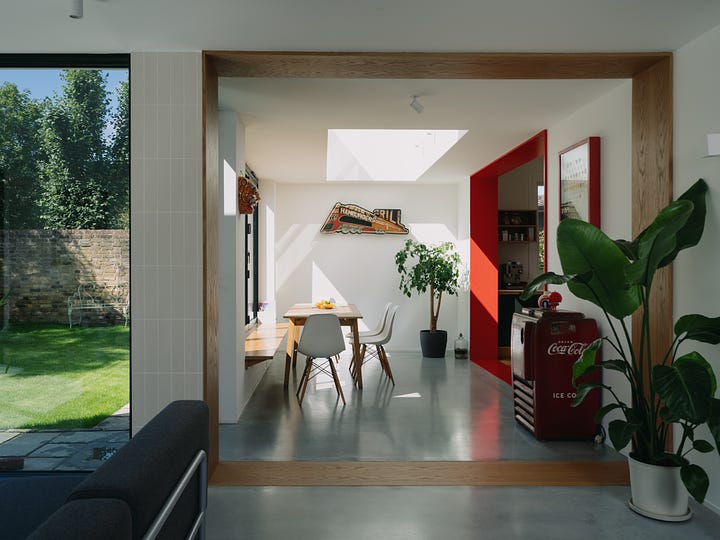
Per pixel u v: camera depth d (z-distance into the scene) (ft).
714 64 9.89
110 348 11.50
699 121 10.25
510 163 22.38
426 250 27.07
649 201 11.58
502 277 27.63
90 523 3.66
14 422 11.43
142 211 11.00
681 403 8.31
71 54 11.25
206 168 11.02
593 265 9.75
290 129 17.60
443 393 19.31
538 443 13.89
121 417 11.46
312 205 29.17
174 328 11.03
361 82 13.23
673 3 8.97
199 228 10.99
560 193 16.30
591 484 11.25
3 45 10.77
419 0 8.87
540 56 11.04
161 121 10.97
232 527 9.30
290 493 10.73
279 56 10.98
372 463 12.37
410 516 9.76
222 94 14.14
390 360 26.05
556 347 14.08
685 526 9.41
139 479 4.49
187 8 9.14
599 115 14.24
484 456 12.90
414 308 29.19
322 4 9.01
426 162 24.58
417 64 11.37
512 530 9.26
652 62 11.26
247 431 14.76
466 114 15.89
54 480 6.77
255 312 27.27
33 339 11.50
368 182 28.55
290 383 20.90
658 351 11.32
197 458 5.95
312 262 29.19
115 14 9.37
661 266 10.06
